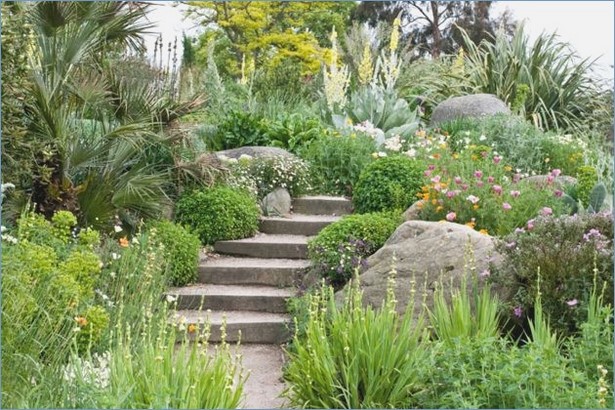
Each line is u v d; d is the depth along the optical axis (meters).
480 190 8.88
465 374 4.67
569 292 6.56
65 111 8.69
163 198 9.32
